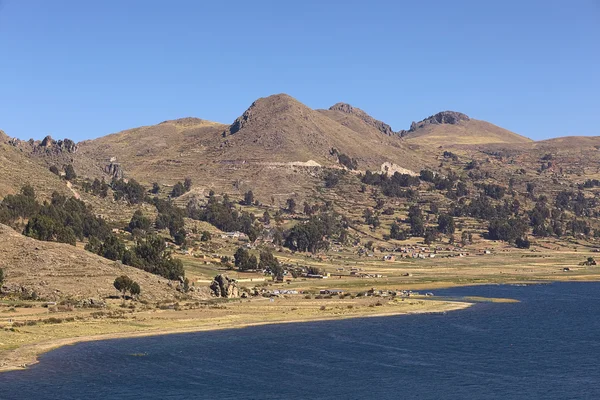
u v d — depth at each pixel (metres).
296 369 134.25
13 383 120.56
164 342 156.50
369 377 129.12
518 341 165.12
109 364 134.62
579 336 172.88
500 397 117.00
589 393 119.31
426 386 123.50
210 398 115.25
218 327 177.25
